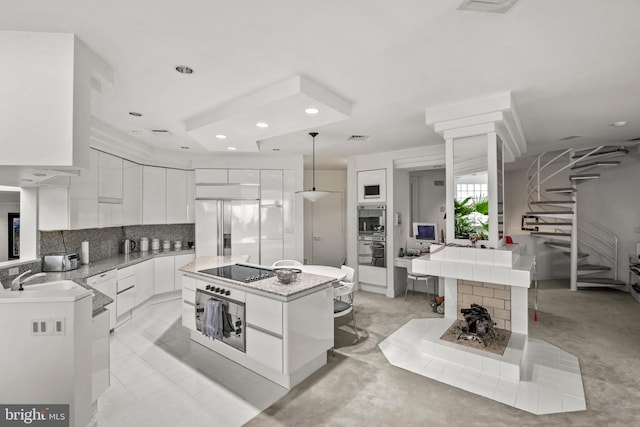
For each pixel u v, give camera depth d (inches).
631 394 104.0
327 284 123.3
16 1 61.8
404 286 241.3
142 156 195.6
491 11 67.2
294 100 105.0
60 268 141.4
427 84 107.3
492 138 122.7
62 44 73.2
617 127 164.4
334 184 325.1
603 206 253.4
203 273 134.0
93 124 141.6
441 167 218.4
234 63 90.5
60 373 68.0
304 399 101.1
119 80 100.7
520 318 133.6
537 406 97.5
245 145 173.6
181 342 145.1
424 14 68.5
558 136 185.3
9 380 67.0
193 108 127.6
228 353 129.0
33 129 70.5
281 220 230.2
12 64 70.5
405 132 170.7
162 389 106.7
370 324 169.3
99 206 160.9
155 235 225.1
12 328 67.1
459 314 149.1
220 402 99.6
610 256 250.5
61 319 68.0
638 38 78.6
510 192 302.4
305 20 70.3
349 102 123.3
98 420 90.7
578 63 92.7
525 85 108.7
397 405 97.9
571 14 68.8
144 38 76.7
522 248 278.5
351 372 117.8
